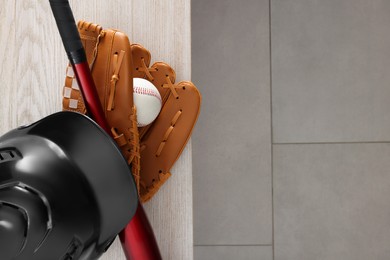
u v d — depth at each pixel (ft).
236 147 7.43
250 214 7.46
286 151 7.41
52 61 2.74
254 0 7.36
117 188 1.99
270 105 7.39
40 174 1.87
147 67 2.66
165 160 2.66
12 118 2.72
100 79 2.48
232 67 7.39
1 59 2.73
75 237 1.90
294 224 7.44
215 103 7.43
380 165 7.34
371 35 7.30
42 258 1.85
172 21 2.78
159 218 2.73
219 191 7.47
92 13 2.75
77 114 2.04
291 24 7.34
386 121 7.32
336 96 7.34
